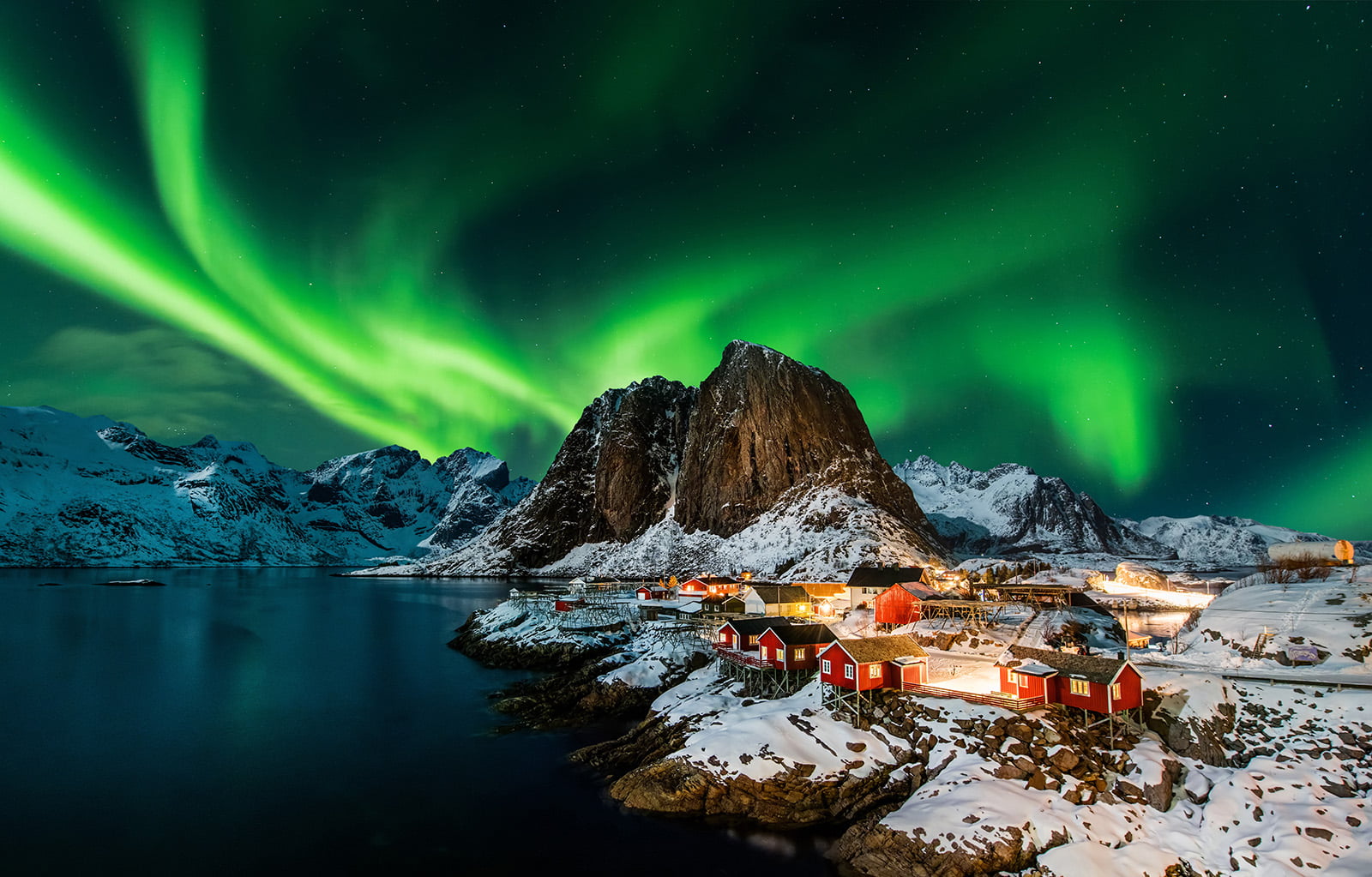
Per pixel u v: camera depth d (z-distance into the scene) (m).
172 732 53.44
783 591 81.44
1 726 55.19
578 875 31.89
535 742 50.75
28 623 115.50
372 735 52.62
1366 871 27.36
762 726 41.91
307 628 111.06
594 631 83.50
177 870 32.53
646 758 44.06
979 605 64.69
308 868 32.62
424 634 105.00
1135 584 99.31
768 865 32.56
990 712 39.97
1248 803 32.03
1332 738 35.47
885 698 43.50
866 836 32.94
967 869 29.33
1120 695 37.53
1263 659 45.72
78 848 34.69
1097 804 32.91
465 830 36.38
